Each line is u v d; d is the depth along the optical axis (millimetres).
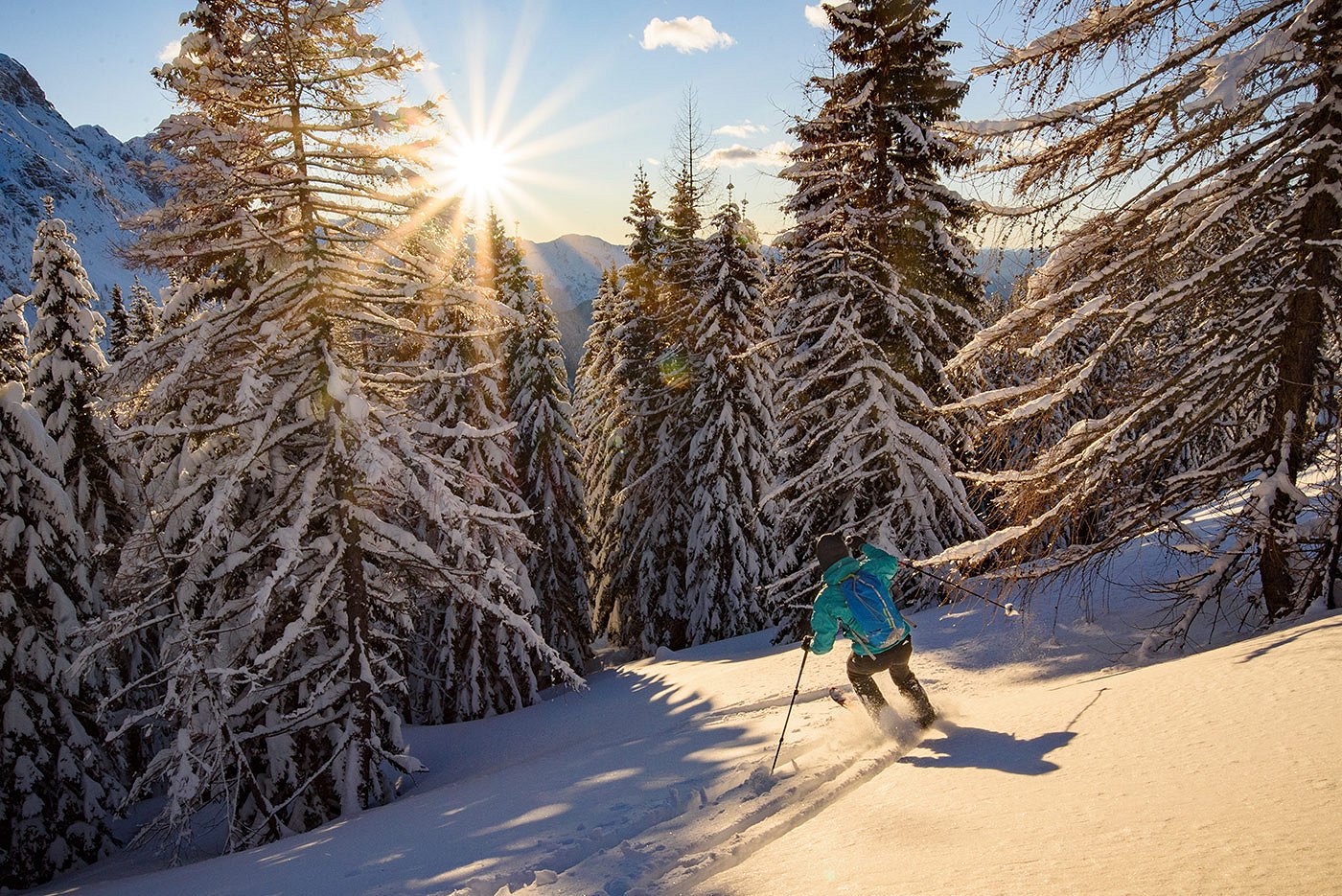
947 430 12203
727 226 22203
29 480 15031
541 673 24219
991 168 6645
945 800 3623
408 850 5801
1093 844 2439
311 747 12484
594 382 34188
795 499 13438
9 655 15062
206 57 10703
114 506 17281
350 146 11000
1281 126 6078
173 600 12047
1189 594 7238
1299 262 6277
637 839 4262
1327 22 5449
